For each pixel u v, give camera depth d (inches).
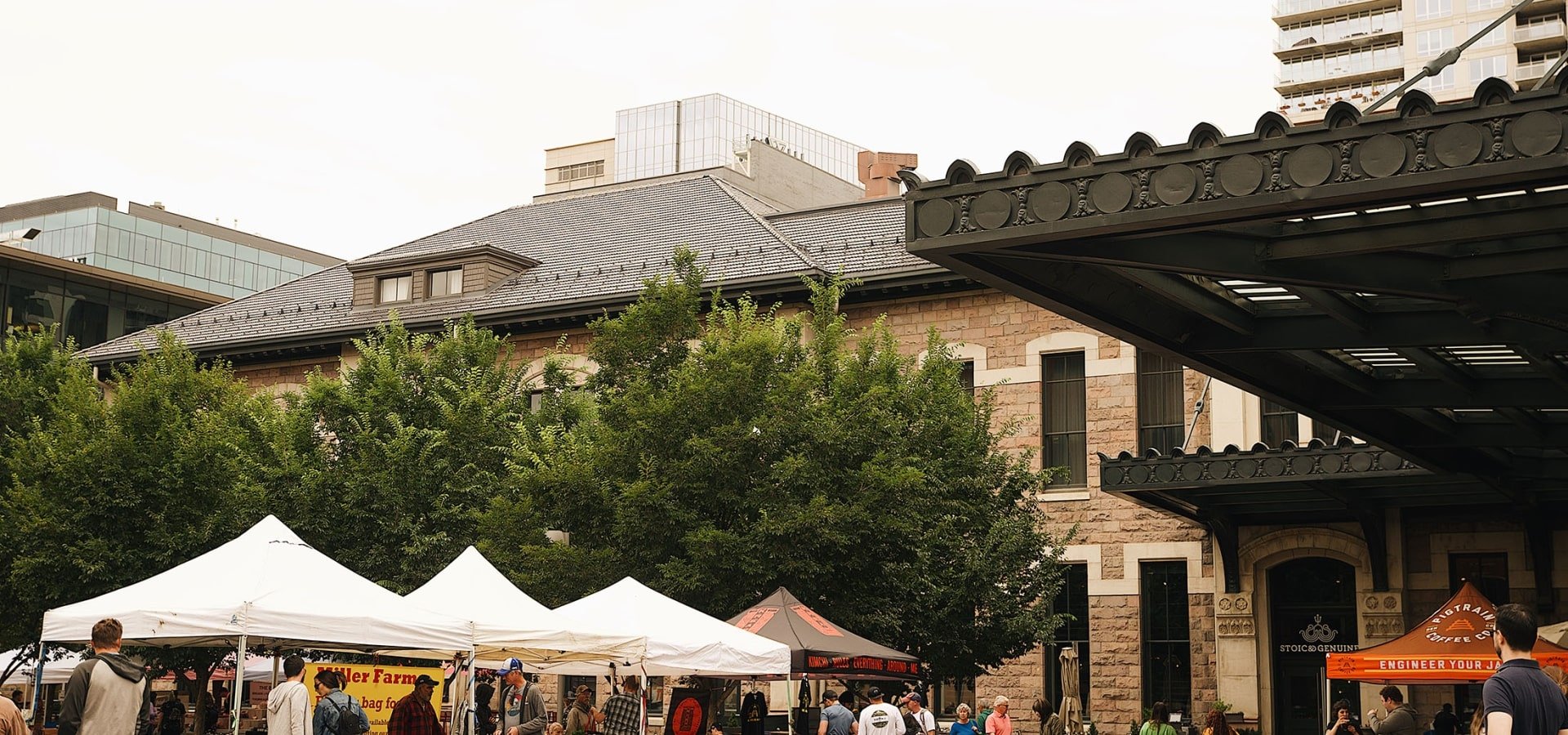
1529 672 253.4
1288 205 418.0
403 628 562.6
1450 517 954.7
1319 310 561.0
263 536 582.9
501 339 1148.5
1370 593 960.3
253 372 1422.2
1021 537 872.9
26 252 1910.7
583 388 918.4
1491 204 421.4
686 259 932.6
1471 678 630.5
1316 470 850.8
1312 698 987.3
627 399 848.9
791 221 1318.9
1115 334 576.7
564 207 1545.3
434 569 952.9
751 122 3004.4
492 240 1497.3
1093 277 540.1
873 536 807.1
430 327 1295.5
